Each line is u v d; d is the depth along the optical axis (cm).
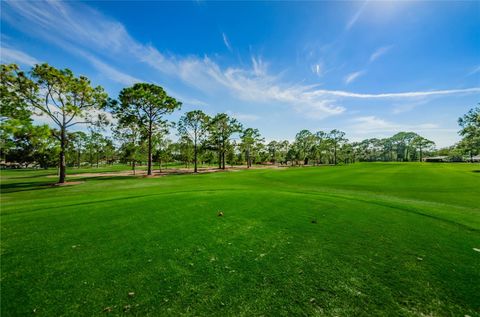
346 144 9562
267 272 404
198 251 488
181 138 4641
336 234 595
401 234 595
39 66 2138
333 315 300
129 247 507
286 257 462
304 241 547
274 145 10581
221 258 457
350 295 340
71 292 344
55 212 799
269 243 534
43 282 368
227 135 5284
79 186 2094
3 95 2006
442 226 664
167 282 372
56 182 2477
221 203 956
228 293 344
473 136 4353
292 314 302
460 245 524
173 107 3638
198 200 1015
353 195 1350
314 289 355
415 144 10969
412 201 1172
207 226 654
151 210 834
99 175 3575
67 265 425
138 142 4100
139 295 338
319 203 969
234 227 648
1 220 702
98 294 340
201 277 388
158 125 3744
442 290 352
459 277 388
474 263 437
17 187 2073
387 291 350
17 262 435
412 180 2220
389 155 12638
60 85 2289
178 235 583
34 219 714
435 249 502
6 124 1673
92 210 829
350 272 404
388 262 441
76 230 616
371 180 2325
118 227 643
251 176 3075
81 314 298
